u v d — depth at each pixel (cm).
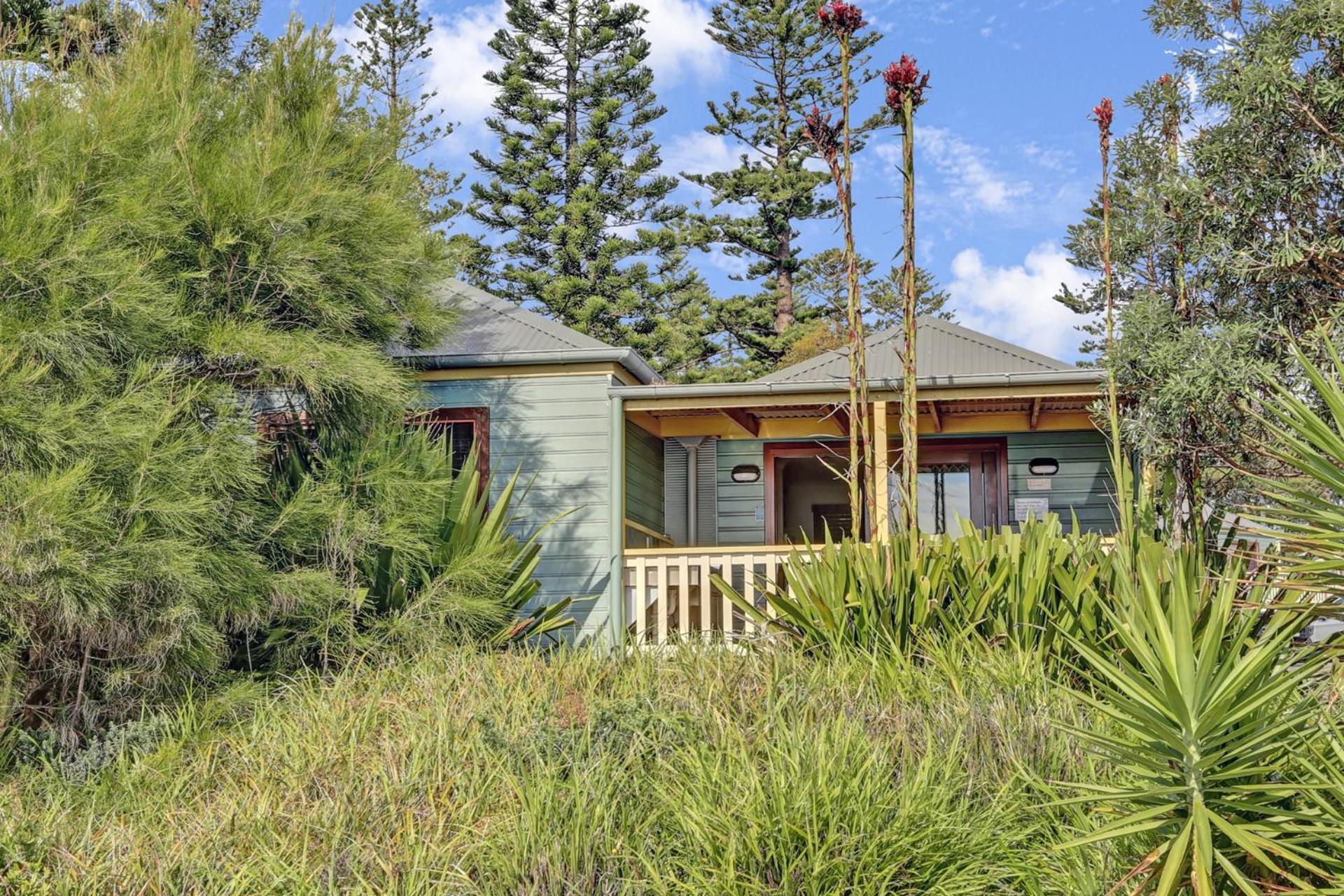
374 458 946
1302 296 866
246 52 1527
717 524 1335
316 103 1075
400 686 740
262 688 798
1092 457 1241
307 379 906
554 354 1173
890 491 1271
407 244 1057
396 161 1145
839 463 1345
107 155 858
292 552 912
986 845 453
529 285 2709
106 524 750
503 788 545
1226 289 895
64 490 711
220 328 889
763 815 450
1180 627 343
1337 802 354
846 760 488
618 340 2745
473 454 1050
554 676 708
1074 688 662
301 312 981
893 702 598
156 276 877
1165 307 891
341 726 647
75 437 753
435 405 1163
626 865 469
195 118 941
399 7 2627
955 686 608
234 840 514
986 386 1042
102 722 777
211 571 813
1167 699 346
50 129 846
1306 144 848
